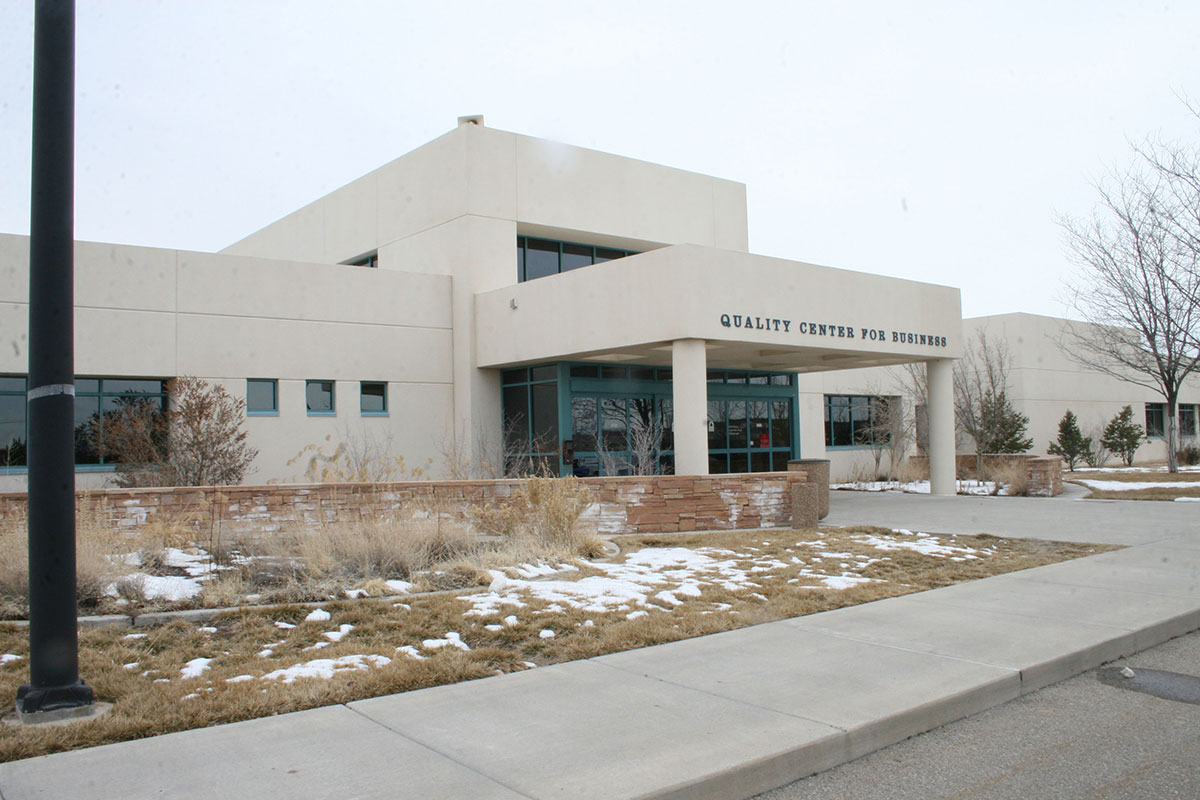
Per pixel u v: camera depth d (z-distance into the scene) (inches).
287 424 744.3
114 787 171.9
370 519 442.3
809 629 308.3
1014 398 1346.0
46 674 212.1
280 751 191.8
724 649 281.4
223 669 249.0
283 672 246.4
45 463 214.5
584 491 502.3
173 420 637.9
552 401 789.2
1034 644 287.3
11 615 306.8
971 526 605.0
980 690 241.6
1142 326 983.0
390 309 801.6
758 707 223.8
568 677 250.5
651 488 559.8
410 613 314.0
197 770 180.7
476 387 818.2
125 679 237.1
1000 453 1133.1
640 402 853.2
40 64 220.7
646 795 170.9
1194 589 381.7
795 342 714.2
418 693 234.7
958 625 314.5
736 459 964.0
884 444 1129.4
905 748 213.3
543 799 168.4
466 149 819.4
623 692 236.4
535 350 759.7
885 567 430.3
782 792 187.6
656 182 949.8
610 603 336.5
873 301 785.6
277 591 341.4
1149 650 306.8
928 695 233.5
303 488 516.7
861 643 289.0
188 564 402.6
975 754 208.2
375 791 171.3
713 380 945.5
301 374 754.2
